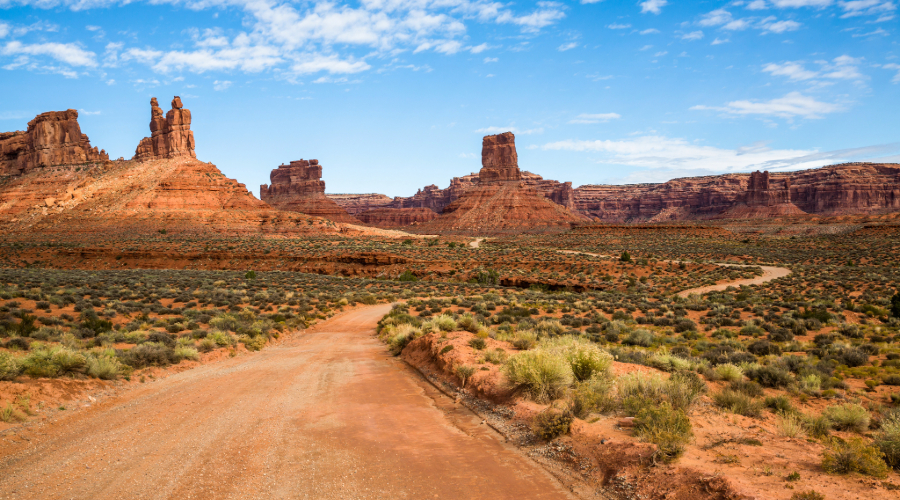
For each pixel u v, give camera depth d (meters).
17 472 7.54
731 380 15.77
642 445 7.81
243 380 15.45
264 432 9.80
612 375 12.60
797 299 48.44
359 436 9.67
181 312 34.91
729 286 63.72
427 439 9.58
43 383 12.01
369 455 8.58
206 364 18.69
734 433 9.06
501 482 7.48
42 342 18.88
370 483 7.35
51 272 63.94
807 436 9.45
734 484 6.21
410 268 90.81
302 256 100.62
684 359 18.69
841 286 57.16
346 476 7.60
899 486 6.16
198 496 6.76
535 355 12.03
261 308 40.34
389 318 32.91
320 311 42.41
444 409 12.12
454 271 87.88
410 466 8.09
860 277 64.44
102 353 15.98
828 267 81.19
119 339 21.33
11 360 12.27
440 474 7.76
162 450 8.66
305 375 16.50
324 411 11.63
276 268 98.31
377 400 12.93
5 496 6.63
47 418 10.34
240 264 99.81
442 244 136.88
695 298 50.59
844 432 10.38
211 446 8.89
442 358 16.78
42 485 7.05
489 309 41.69
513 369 11.95
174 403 12.20
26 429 9.56
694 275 76.38
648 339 25.62
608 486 7.17
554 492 7.16
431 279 85.62
